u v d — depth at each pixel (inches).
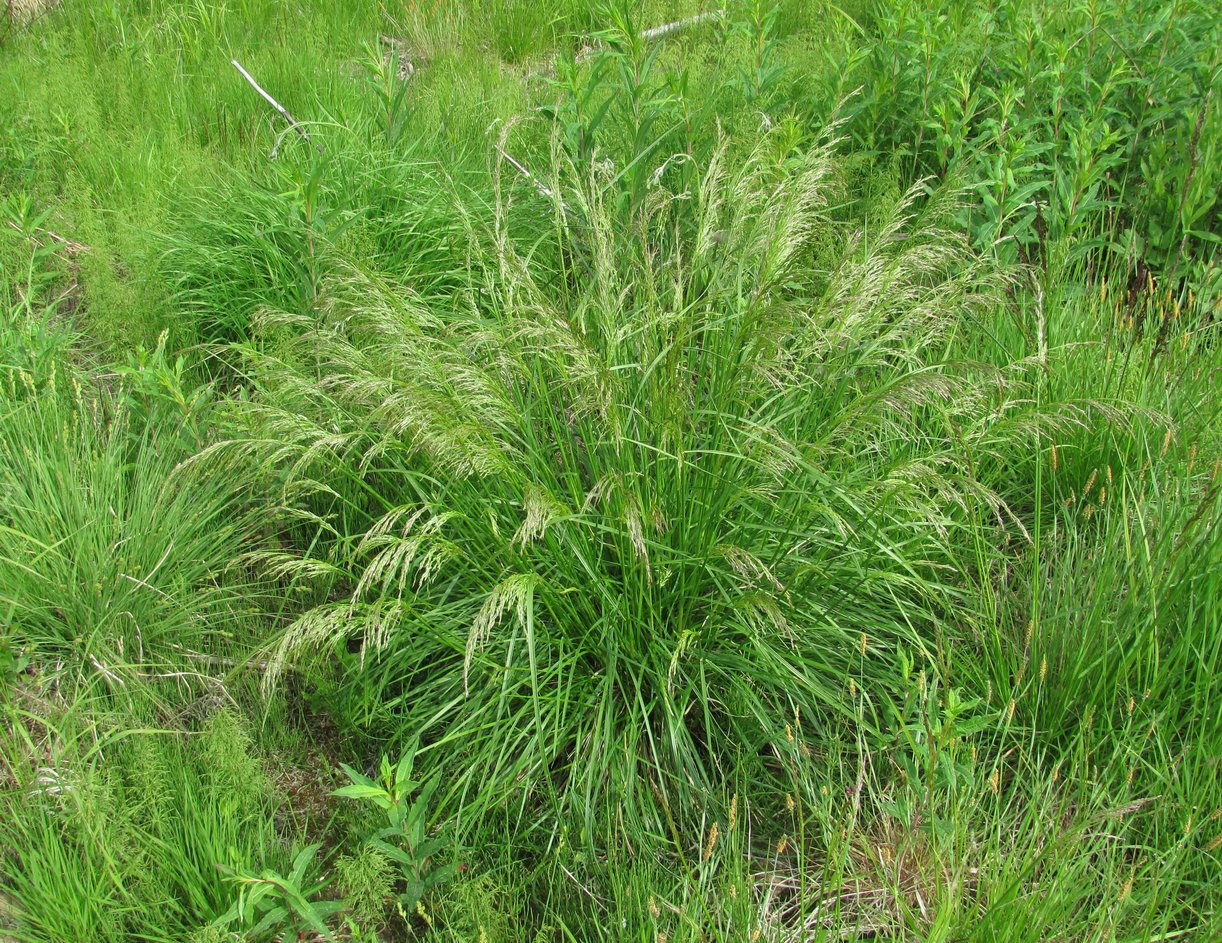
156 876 111.9
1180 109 200.8
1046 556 147.9
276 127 234.4
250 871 105.7
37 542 133.0
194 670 134.9
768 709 132.2
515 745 124.2
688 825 124.1
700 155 203.2
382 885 107.5
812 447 126.5
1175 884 108.1
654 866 116.6
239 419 141.4
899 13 209.5
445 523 140.1
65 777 114.0
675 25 277.4
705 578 134.5
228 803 113.5
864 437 144.3
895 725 123.3
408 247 191.3
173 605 140.9
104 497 145.9
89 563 139.0
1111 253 201.0
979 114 211.9
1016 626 139.5
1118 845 115.3
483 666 132.5
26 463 149.3
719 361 140.9
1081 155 177.0
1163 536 129.3
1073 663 126.3
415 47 290.7
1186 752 115.4
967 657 134.6
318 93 245.3
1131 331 167.3
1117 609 131.6
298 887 105.7
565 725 128.6
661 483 130.3
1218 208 192.7
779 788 126.5
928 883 108.7
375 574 113.3
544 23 297.4
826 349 136.1
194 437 154.9
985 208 189.5
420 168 207.5
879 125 213.8
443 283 190.1
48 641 137.6
